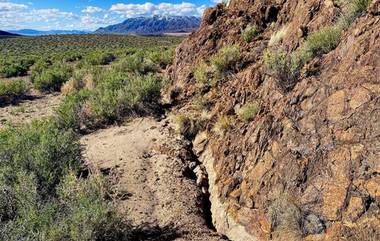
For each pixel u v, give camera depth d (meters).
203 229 2.66
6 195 2.78
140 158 3.84
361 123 2.12
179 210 2.88
